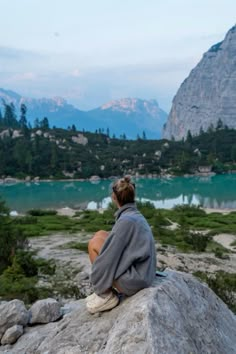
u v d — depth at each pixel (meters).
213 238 54.22
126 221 5.71
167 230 56.22
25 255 29.06
